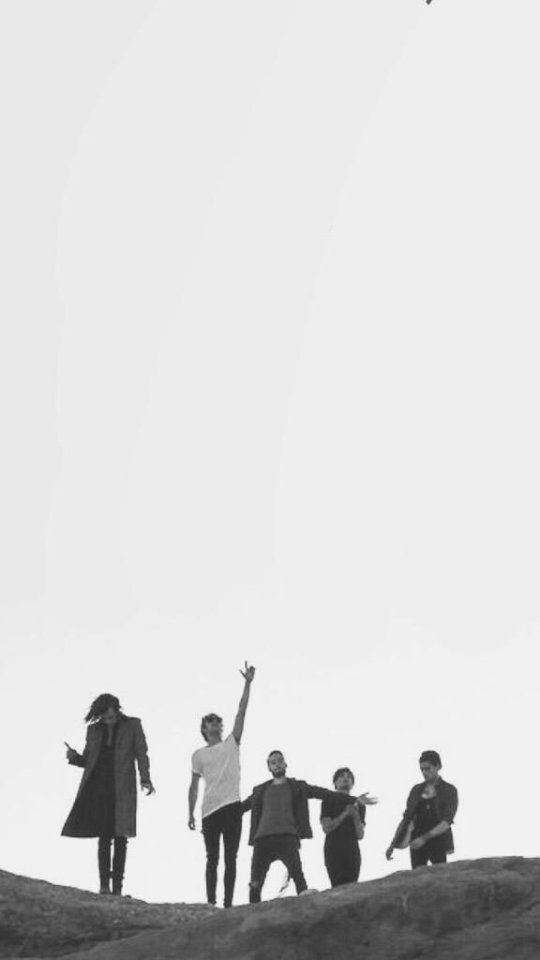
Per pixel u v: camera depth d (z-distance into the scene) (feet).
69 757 62.95
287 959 44.52
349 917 45.06
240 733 63.87
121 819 61.82
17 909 53.78
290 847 61.52
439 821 60.70
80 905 54.39
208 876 63.00
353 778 63.46
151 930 53.06
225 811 62.75
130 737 63.10
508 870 46.24
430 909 44.91
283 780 62.80
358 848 62.18
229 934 45.57
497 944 43.70
